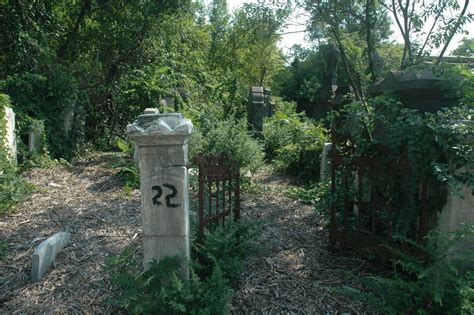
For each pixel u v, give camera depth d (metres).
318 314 3.24
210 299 3.00
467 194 3.45
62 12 13.21
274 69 28.61
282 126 11.19
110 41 13.60
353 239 4.04
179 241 3.23
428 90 4.11
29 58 10.09
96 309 3.33
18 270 3.96
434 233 3.54
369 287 3.50
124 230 4.82
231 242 3.67
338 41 6.18
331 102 9.88
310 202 6.06
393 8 6.11
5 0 9.98
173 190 3.19
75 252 4.25
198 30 18.23
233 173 4.22
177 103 11.73
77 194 6.46
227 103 14.24
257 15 6.61
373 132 4.61
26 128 8.65
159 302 3.03
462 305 2.93
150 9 12.96
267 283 3.61
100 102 12.98
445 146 3.31
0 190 5.89
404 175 3.62
